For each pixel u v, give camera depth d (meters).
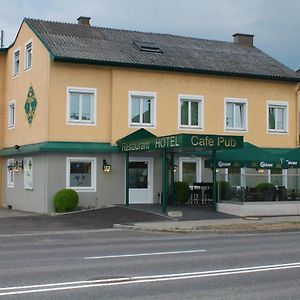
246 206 23.20
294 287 8.83
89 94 27.25
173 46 31.78
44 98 26.78
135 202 27.55
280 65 32.88
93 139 27.11
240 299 7.95
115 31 32.12
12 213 27.05
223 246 14.55
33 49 28.88
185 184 27.66
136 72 27.94
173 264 11.16
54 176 26.16
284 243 15.37
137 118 28.06
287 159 24.50
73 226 20.88
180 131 28.80
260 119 30.84
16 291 8.43
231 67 30.44
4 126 33.28
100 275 9.86
